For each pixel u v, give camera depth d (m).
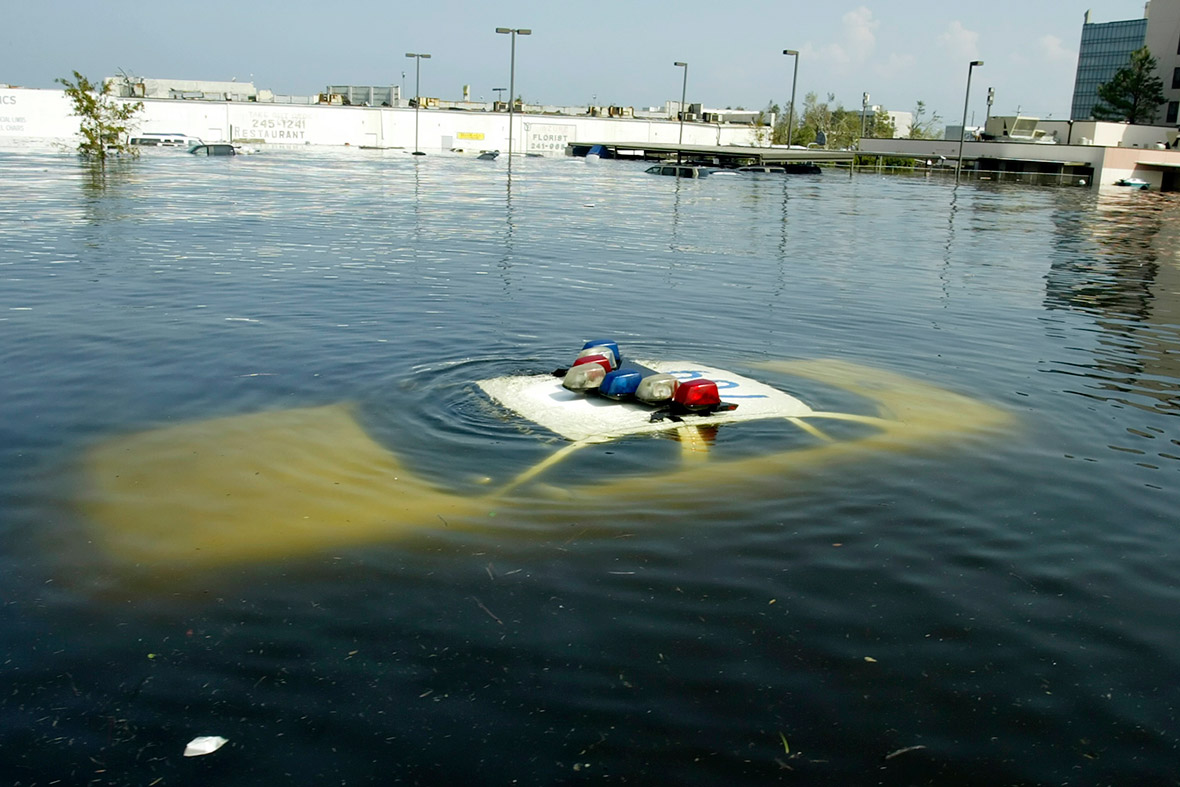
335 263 14.48
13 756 3.04
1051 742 3.24
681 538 4.79
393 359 8.33
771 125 89.88
